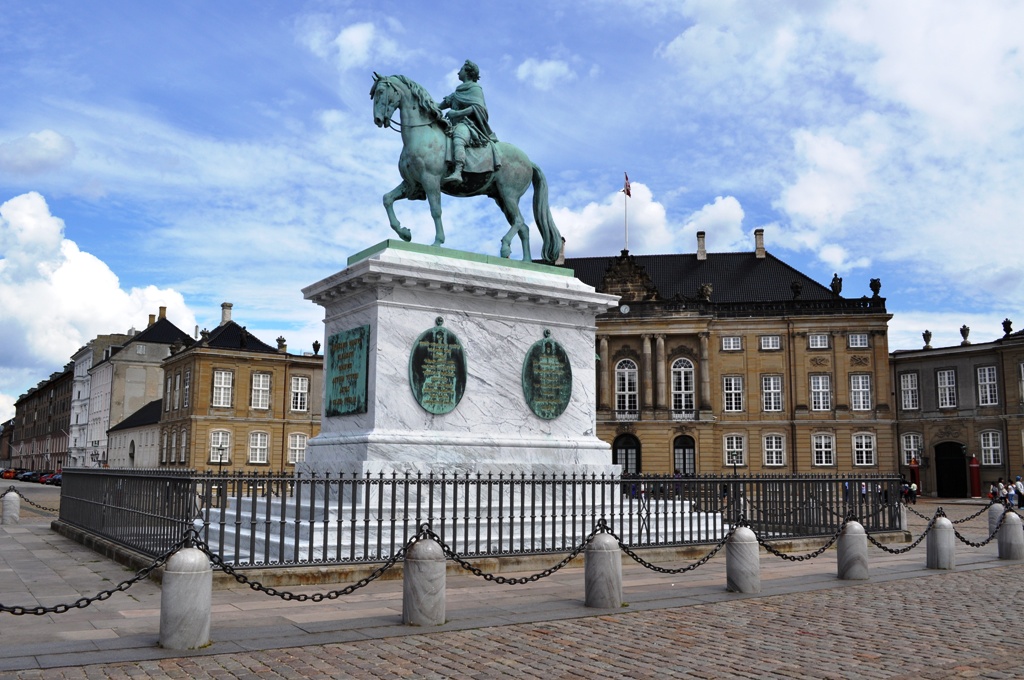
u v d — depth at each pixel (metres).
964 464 59.53
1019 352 56.91
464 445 12.66
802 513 15.50
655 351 65.56
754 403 64.44
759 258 71.56
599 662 6.60
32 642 6.93
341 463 12.30
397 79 13.80
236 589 9.38
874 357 62.78
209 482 9.82
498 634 7.48
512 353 13.56
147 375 87.12
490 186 14.73
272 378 66.12
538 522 12.61
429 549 7.88
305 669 6.24
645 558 12.49
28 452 131.62
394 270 12.39
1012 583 11.29
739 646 7.21
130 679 5.91
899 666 6.62
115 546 13.01
